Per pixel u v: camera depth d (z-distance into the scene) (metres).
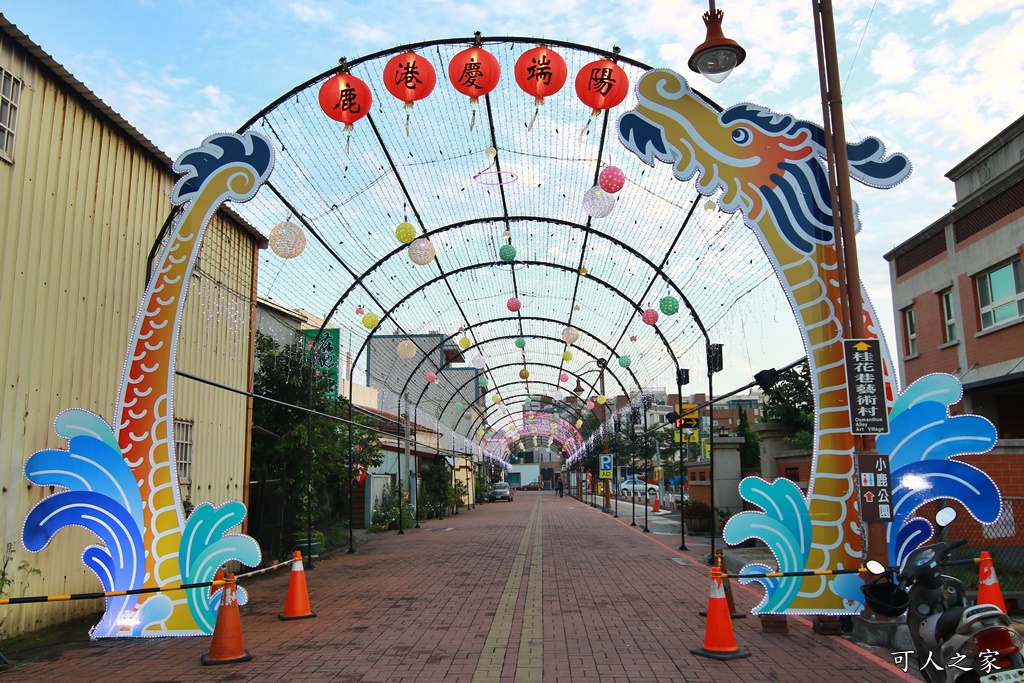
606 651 6.18
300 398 14.11
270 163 7.82
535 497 55.72
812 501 6.88
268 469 13.79
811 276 7.18
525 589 9.66
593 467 39.56
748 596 9.27
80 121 8.17
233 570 11.54
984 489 6.58
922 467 6.67
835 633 6.80
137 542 6.94
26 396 7.20
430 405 29.50
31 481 6.57
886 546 6.50
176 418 10.00
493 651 6.19
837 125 7.05
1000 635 4.29
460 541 17.56
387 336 17.28
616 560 13.06
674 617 7.69
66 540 7.85
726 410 44.47
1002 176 12.41
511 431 48.53
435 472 29.56
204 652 6.32
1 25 6.91
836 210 6.99
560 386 31.08
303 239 8.28
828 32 7.12
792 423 17.28
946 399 6.75
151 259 8.84
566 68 6.72
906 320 16.41
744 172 7.38
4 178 6.95
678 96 7.54
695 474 21.44
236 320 12.04
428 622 7.48
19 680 5.46
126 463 7.03
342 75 6.94
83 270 8.15
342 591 9.70
